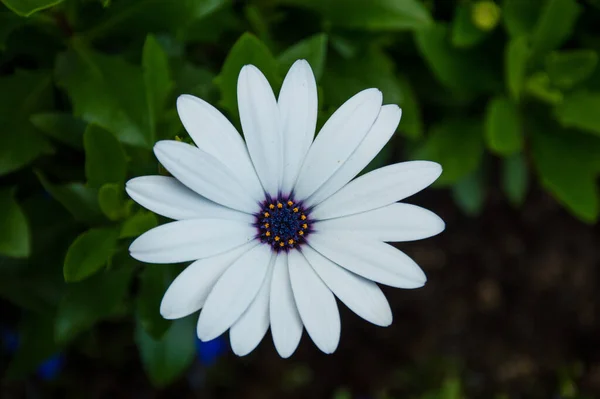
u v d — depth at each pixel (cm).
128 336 43
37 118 31
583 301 48
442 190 47
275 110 28
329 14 34
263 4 34
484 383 48
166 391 45
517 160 41
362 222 28
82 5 32
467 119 40
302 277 28
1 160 31
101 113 31
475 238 48
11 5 28
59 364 41
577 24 39
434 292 48
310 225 29
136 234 29
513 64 36
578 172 38
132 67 31
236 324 28
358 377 48
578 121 36
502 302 48
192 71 33
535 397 48
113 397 44
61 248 33
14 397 43
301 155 28
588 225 48
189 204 27
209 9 31
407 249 47
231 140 28
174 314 27
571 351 48
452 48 38
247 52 29
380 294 28
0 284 33
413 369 48
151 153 31
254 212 28
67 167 34
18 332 37
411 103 37
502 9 37
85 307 31
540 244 48
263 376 47
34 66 34
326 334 28
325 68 35
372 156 28
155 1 31
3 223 30
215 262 28
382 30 36
